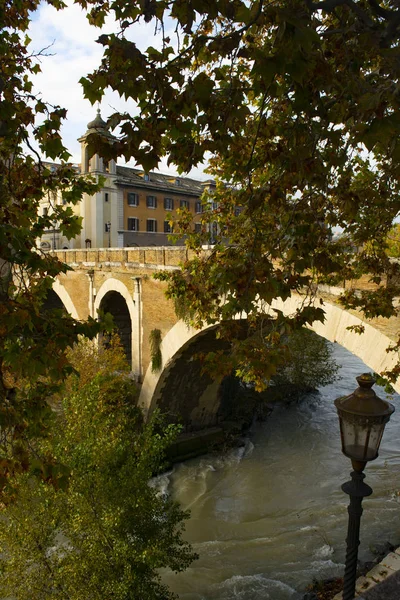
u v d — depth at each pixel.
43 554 8.35
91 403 9.62
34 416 4.93
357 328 9.94
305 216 5.59
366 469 17.97
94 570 8.19
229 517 15.64
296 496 16.66
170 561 9.31
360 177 8.05
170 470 19.16
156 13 4.02
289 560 13.03
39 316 4.59
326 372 26.22
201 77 4.06
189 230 9.99
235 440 21.20
